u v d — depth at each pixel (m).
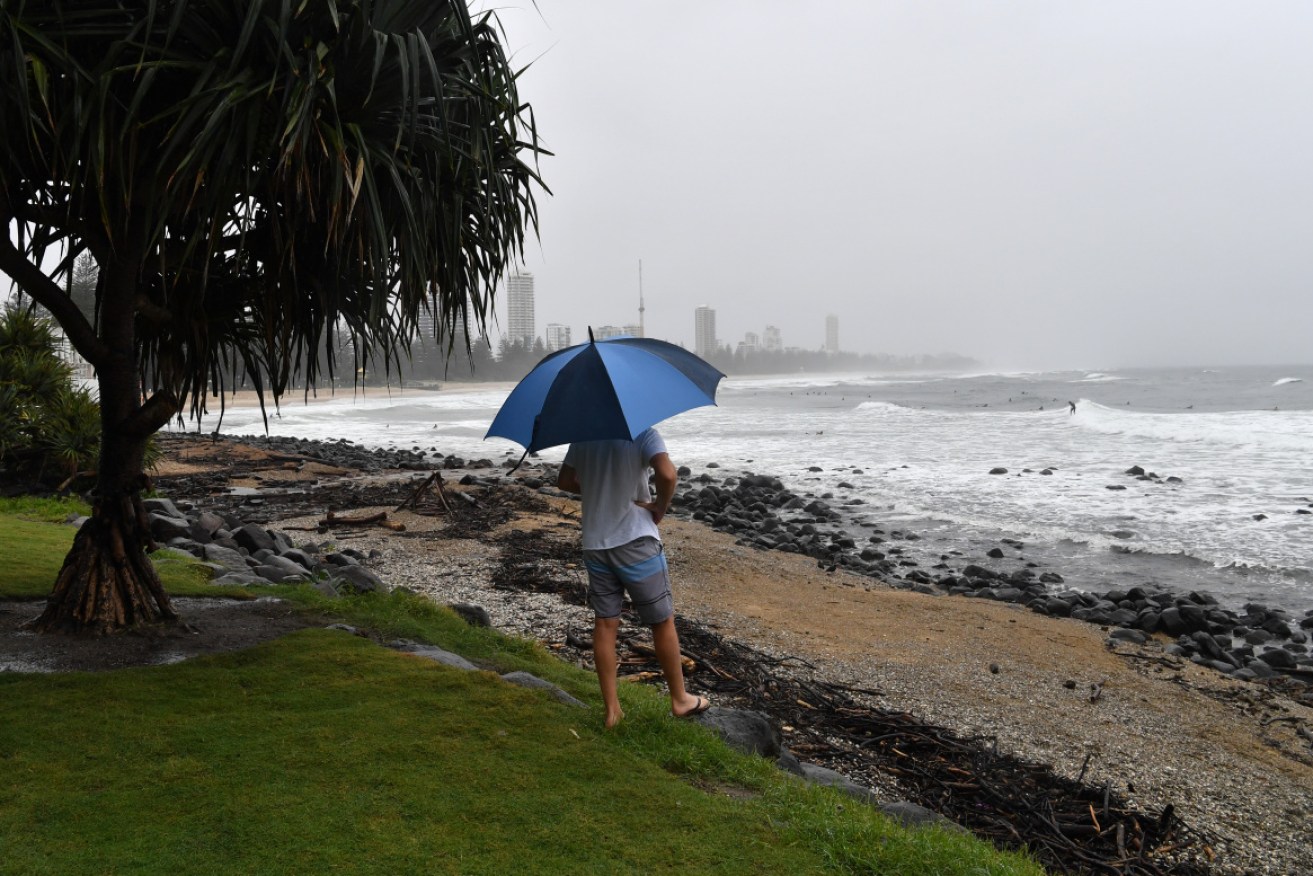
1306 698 7.88
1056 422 39.91
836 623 8.99
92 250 4.76
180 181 3.72
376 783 3.27
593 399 3.60
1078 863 4.41
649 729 3.97
